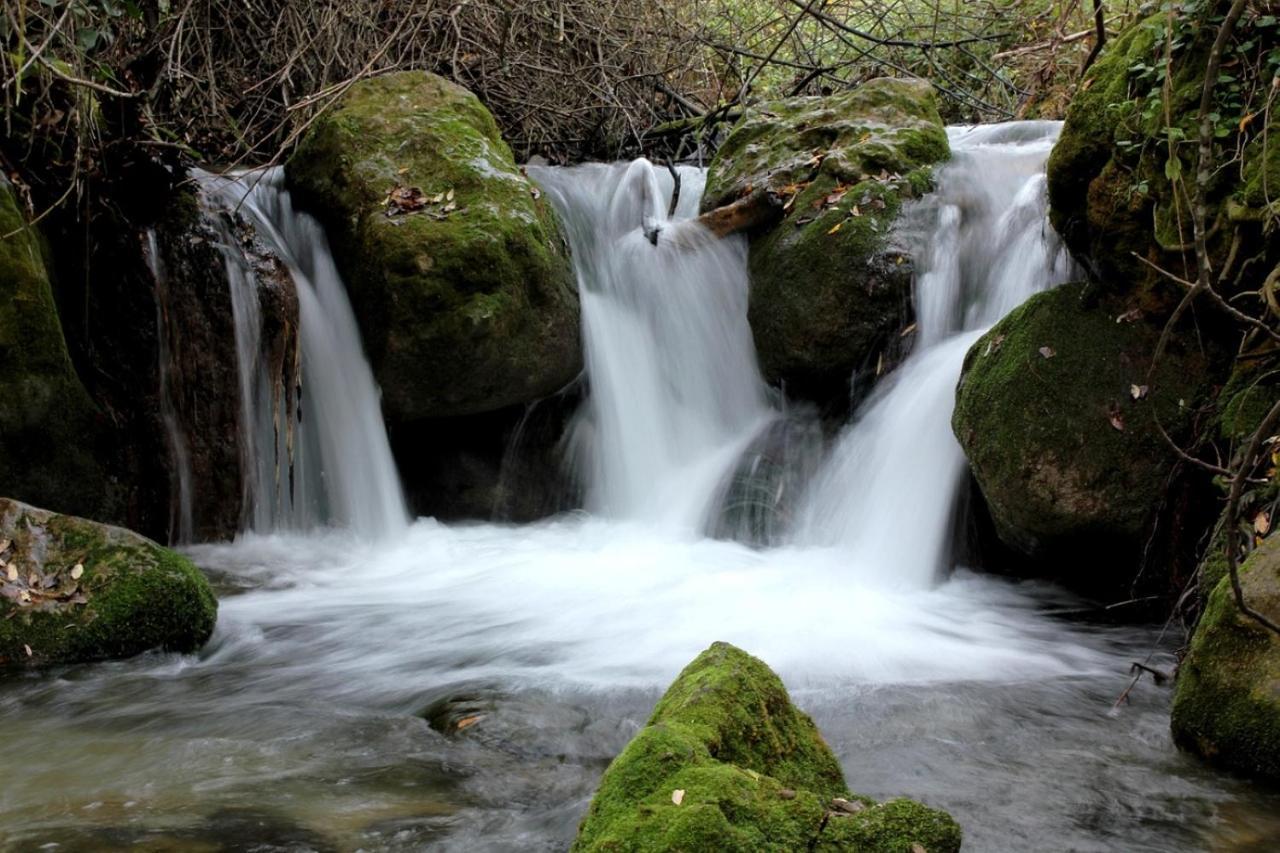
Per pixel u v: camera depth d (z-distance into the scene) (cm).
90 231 655
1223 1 512
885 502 667
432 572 661
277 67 960
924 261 726
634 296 818
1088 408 537
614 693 452
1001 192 757
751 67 1184
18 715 432
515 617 566
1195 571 494
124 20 721
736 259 795
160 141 690
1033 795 359
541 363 723
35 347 596
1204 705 384
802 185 778
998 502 559
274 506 721
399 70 960
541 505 782
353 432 731
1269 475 454
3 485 593
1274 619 373
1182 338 532
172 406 681
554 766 382
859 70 1225
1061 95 1098
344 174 736
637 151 1119
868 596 604
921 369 699
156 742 404
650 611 574
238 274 707
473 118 788
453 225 698
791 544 710
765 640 526
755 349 773
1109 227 542
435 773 375
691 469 782
